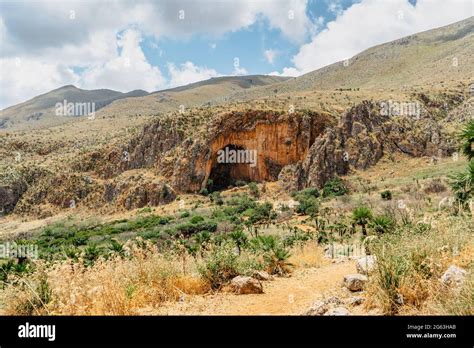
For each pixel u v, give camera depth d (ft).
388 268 17.99
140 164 451.12
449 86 546.67
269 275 32.14
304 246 53.78
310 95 546.67
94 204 411.54
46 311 18.08
